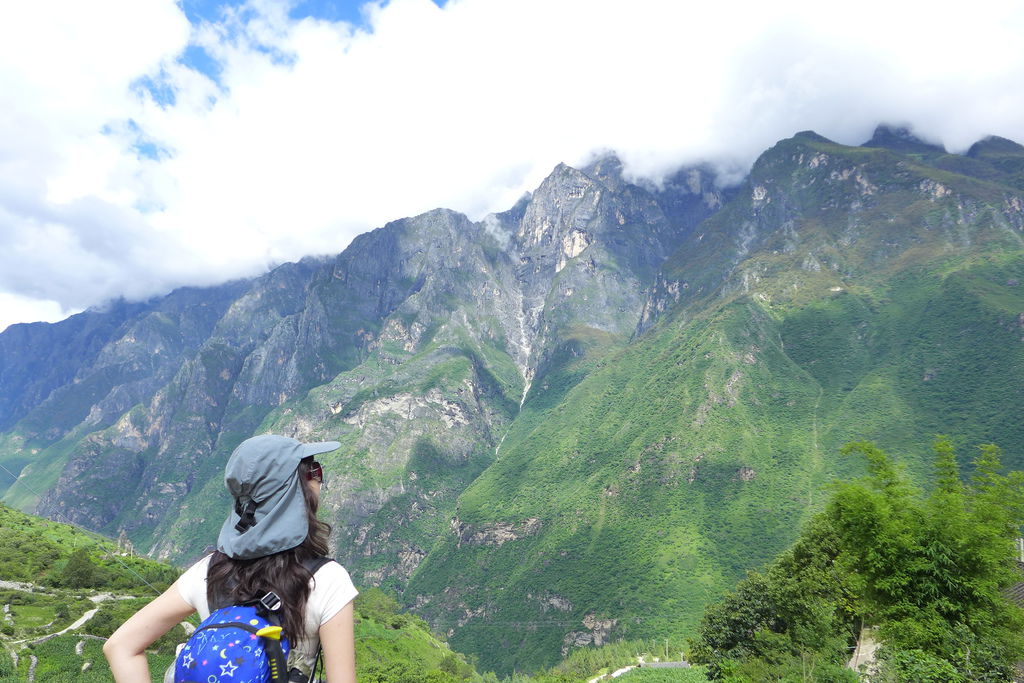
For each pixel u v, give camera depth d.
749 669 27.34
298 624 2.93
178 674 2.84
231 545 3.01
